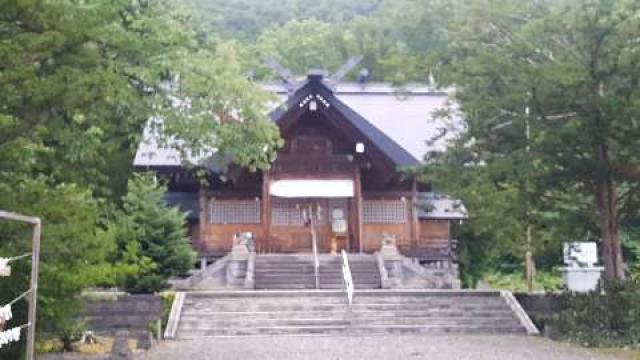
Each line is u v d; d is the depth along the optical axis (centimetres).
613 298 1720
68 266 984
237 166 3048
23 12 974
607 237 1773
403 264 2830
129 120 1478
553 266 3192
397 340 1755
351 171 3325
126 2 1339
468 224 2605
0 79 909
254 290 2402
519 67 1647
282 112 3098
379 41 4988
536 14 1714
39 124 993
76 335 1486
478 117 1788
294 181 3294
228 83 1503
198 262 3209
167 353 1484
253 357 1417
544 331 1881
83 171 1219
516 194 1802
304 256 2877
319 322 1984
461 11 1784
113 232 1098
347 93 4031
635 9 1592
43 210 916
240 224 3350
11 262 866
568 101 1645
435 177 1883
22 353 974
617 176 1712
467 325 1988
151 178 2358
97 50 1172
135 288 2069
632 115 1567
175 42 1499
